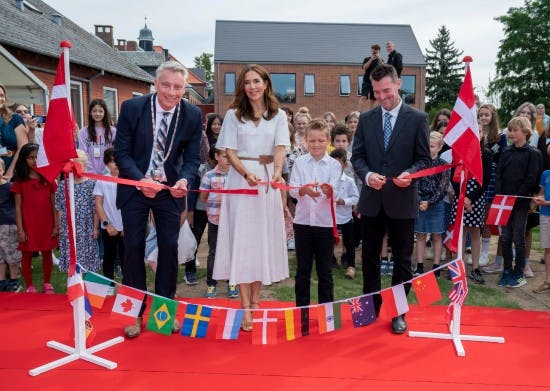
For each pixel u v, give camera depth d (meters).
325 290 3.63
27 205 4.38
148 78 19.53
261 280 3.45
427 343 3.29
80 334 3.03
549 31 34.94
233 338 3.17
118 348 3.20
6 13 12.40
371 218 3.53
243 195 3.42
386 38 33.19
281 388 2.69
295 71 30.47
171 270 3.43
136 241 3.31
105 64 15.66
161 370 2.90
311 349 3.20
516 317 3.77
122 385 2.72
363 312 3.28
